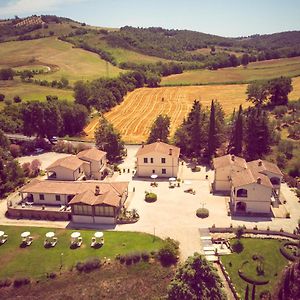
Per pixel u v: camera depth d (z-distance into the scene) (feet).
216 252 205.46
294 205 256.73
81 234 226.38
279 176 261.85
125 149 370.12
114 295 181.78
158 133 371.15
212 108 330.54
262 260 198.08
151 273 192.03
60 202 256.32
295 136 397.80
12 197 273.75
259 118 338.34
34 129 388.78
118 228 232.32
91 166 301.84
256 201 244.83
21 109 440.45
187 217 242.37
